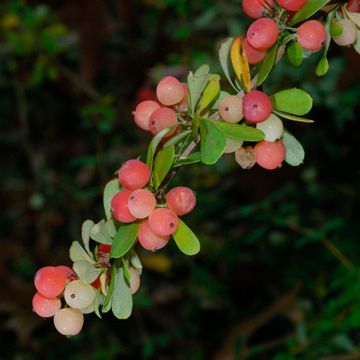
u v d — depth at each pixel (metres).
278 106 2.23
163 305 7.46
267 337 6.65
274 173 7.23
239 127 2.17
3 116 9.15
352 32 2.41
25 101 8.61
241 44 2.28
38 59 7.47
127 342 7.11
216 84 2.29
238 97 2.26
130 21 7.89
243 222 7.34
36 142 9.13
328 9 2.46
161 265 7.36
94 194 6.78
